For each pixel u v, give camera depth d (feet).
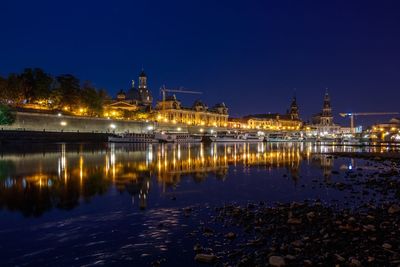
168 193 89.10
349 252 47.14
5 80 495.41
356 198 84.64
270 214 67.00
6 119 391.86
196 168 146.82
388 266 42.91
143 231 57.16
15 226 59.41
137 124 604.08
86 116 529.04
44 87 521.65
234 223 61.21
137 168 142.00
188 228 58.59
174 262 45.09
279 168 152.25
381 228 57.41
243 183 107.45
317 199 82.48
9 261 45.29
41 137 411.75
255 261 44.39
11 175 117.50
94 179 110.22
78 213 68.03
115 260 45.83
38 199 79.97
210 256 45.32
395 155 232.12
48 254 47.67
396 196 87.25
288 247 48.70
